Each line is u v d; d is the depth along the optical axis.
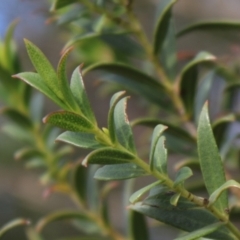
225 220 0.50
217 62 0.64
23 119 0.68
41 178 0.67
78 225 0.64
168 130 0.59
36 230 0.63
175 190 0.50
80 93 0.50
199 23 0.60
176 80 0.61
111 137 0.50
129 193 0.60
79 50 0.71
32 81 0.50
